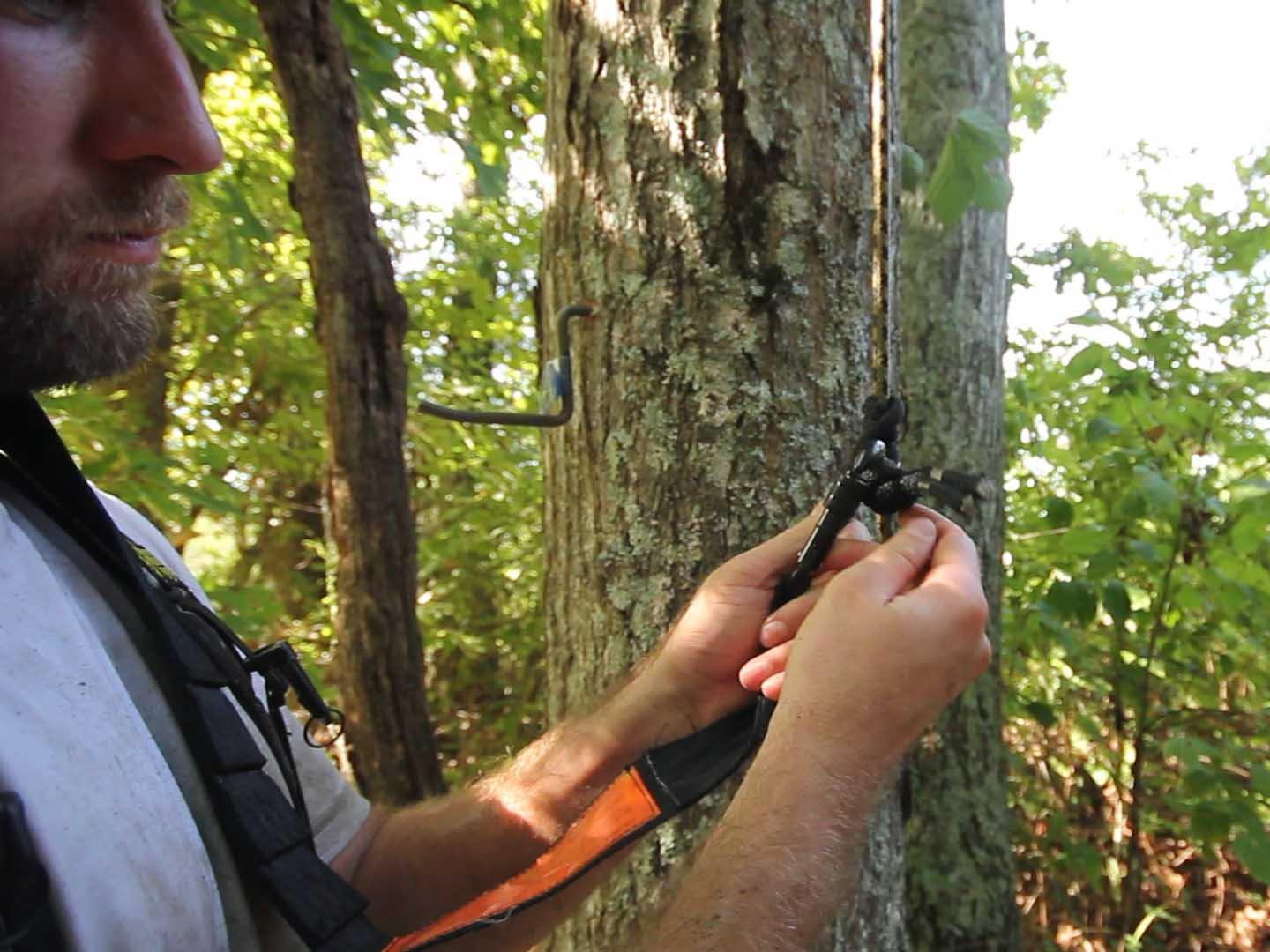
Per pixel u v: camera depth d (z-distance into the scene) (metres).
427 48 3.85
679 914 0.66
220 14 2.77
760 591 1.02
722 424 1.35
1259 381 3.00
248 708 0.83
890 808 1.46
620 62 1.37
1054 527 3.02
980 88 3.09
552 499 1.56
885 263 0.93
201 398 4.70
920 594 0.79
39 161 0.57
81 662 0.63
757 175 1.32
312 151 2.29
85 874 0.56
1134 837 3.20
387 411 2.43
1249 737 3.07
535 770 1.10
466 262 4.86
